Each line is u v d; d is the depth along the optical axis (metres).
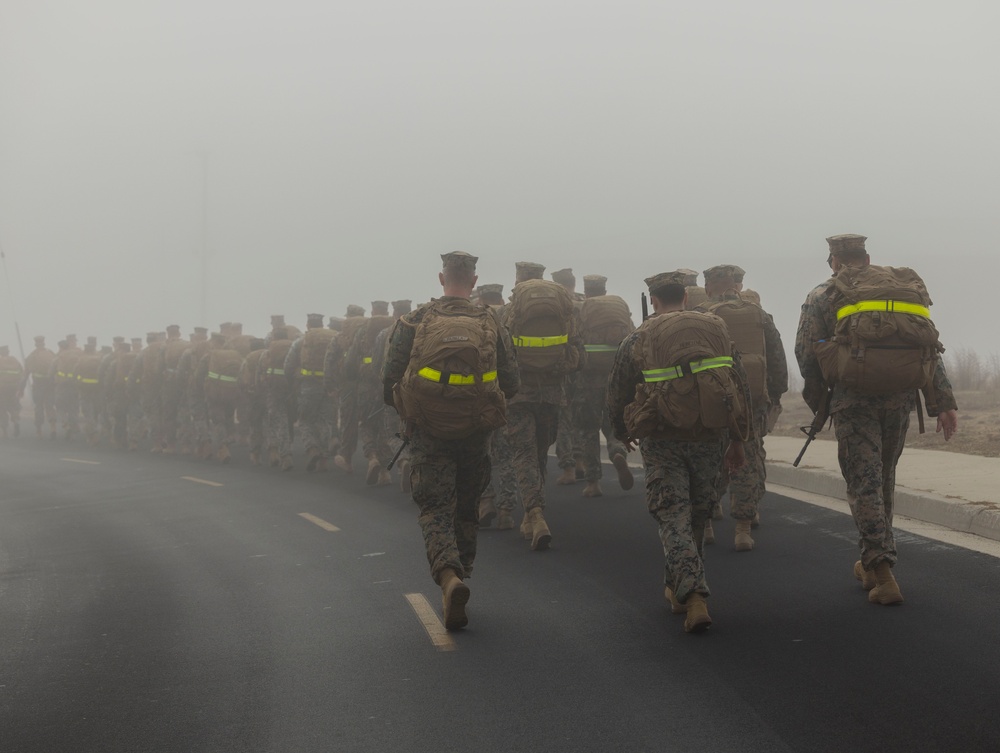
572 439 16.53
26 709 7.17
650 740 5.99
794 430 21.38
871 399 8.35
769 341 11.04
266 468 22.41
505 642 8.05
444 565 8.38
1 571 12.47
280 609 9.59
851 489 8.45
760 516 12.63
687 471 8.20
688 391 7.84
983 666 6.86
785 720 6.16
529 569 10.56
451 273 8.86
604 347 14.37
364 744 6.18
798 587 9.16
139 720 6.82
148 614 9.73
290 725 6.56
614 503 14.38
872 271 8.34
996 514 10.79
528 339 11.81
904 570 9.44
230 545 13.26
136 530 15.10
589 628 8.31
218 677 7.63
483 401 8.38
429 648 8.01
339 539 13.12
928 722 6.00
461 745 6.08
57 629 9.38
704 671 7.10
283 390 21.88
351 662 7.78
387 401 8.90
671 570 7.90
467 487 8.88
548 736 6.13
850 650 7.33
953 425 8.48
